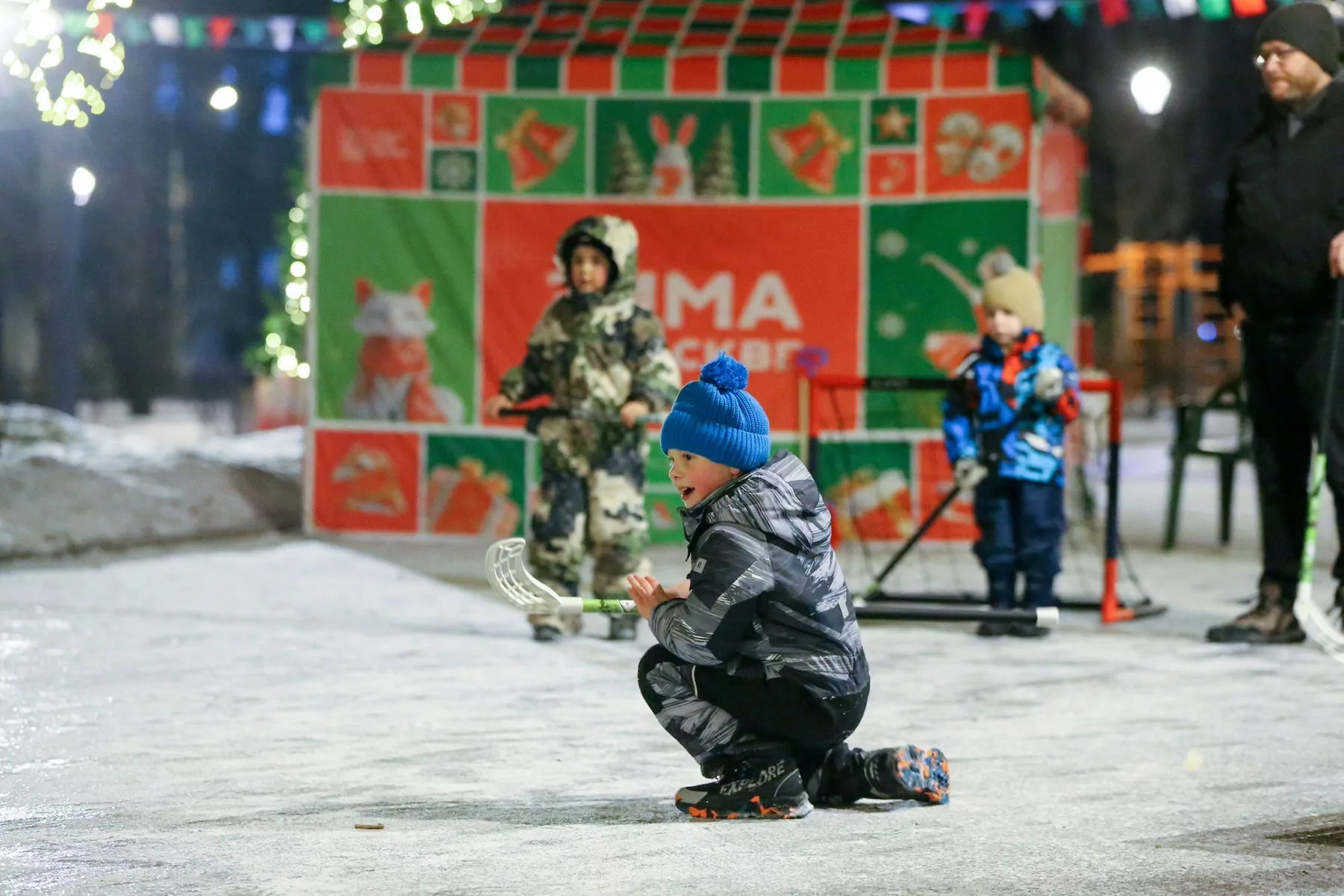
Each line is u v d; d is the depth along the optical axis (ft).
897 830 16.16
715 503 16.26
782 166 41.68
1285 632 28.53
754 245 41.81
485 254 42.34
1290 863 14.88
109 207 117.70
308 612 31.45
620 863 14.83
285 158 123.24
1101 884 14.16
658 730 21.26
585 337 29.17
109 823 16.38
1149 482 61.82
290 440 52.85
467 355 42.50
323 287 42.52
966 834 15.98
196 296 124.06
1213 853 15.25
